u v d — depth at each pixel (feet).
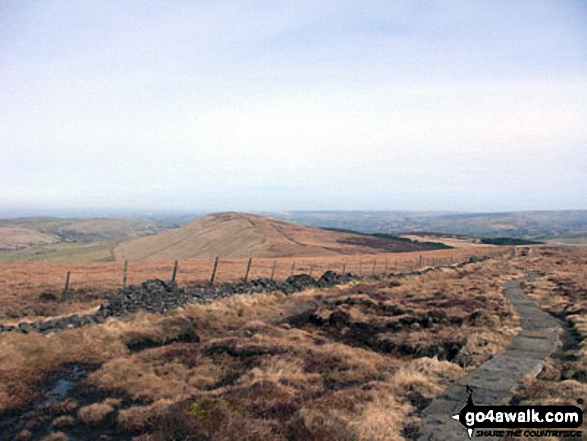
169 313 61.93
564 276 116.67
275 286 91.71
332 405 30.07
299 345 48.52
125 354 45.78
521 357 42.83
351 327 63.36
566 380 34.53
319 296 86.12
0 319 68.49
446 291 85.46
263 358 43.52
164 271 143.43
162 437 26.11
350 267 187.73
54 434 27.40
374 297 80.59
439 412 29.40
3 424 29.73
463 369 40.01
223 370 41.50
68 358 43.47
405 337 55.21
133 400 33.60
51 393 35.47
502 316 62.80
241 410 29.25
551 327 57.72
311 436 25.44
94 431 28.50
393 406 30.37
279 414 28.78
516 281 116.88
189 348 47.75
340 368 42.42
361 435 25.34
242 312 68.64
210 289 82.02
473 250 325.01
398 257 267.18
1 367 39.24
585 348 44.52
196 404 30.04
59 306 80.43
